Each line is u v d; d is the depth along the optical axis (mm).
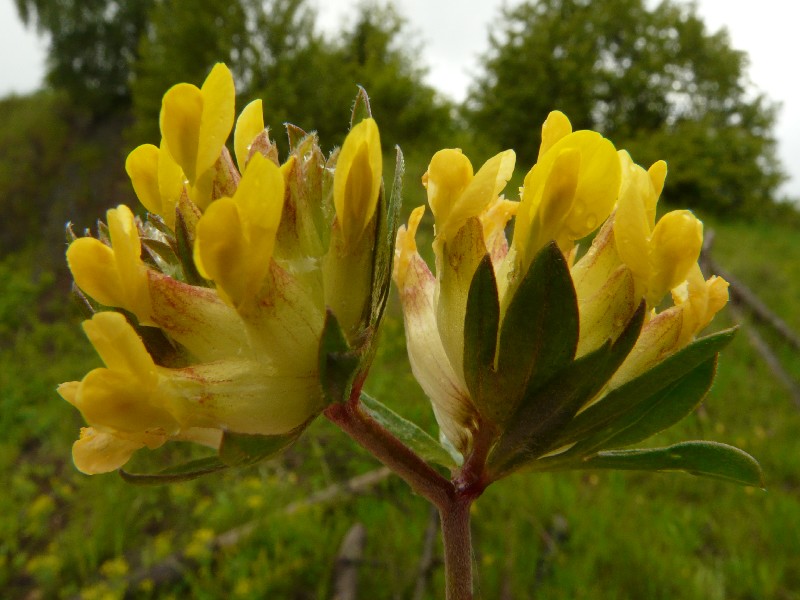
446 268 51
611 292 47
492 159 49
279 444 45
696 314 49
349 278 45
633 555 207
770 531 226
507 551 206
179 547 250
